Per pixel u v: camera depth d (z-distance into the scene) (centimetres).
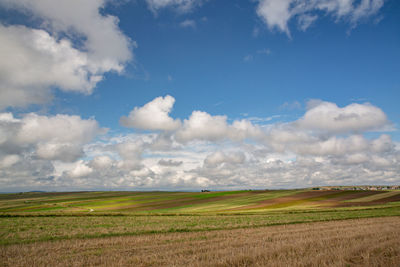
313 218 3200
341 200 7631
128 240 1717
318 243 1393
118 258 1205
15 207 8350
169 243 1598
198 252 1296
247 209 6172
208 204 8012
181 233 2072
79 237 1898
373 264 938
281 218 3278
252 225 2603
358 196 8269
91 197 12569
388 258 1032
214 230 2278
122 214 4012
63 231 2178
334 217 3266
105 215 3881
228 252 1240
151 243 1617
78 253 1334
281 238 1683
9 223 2802
